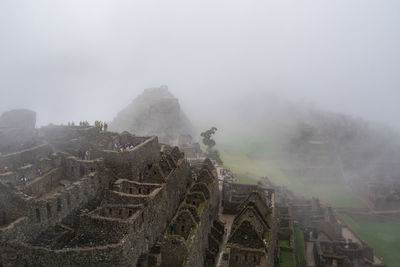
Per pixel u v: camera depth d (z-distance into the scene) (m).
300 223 126.88
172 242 60.69
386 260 126.19
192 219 67.50
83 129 93.31
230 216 107.38
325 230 124.88
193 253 63.81
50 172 73.75
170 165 89.00
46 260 53.47
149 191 74.62
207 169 99.44
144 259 61.34
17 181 66.06
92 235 58.12
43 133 95.62
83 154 86.75
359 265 105.88
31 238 57.94
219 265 77.19
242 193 117.81
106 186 78.12
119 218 62.56
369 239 145.12
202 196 80.12
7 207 59.16
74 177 77.31
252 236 64.75
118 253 53.72
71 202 66.81
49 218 61.34
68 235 60.50
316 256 107.38
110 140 90.50
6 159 71.62
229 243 65.06
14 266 54.34
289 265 89.81
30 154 78.12
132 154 82.25
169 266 61.19
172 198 85.12
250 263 63.84
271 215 86.56
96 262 53.56
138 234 61.03
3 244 53.59
